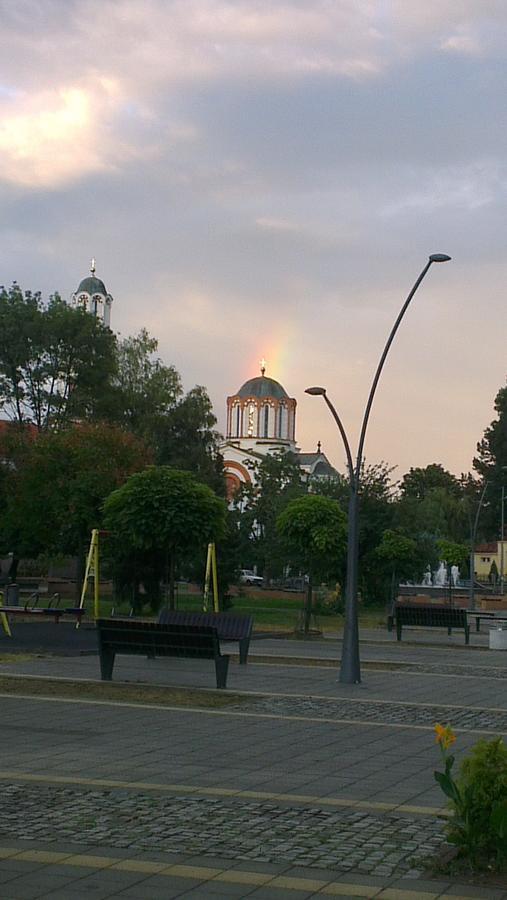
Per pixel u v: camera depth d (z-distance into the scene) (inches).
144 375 2861.7
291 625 1590.8
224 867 297.1
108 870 291.4
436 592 2751.0
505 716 633.6
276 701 679.7
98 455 1743.4
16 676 770.8
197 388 2950.3
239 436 4495.6
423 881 287.0
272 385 4562.0
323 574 1443.2
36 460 1779.0
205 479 2773.1
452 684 827.4
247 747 501.0
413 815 367.2
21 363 2539.4
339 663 979.3
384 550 1843.0
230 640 937.5
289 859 306.3
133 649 754.8
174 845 318.7
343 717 615.2
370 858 308.8
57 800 375.9
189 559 1551.4
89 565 1448.1
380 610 2161.7
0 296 2593.5
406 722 600.7
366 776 436.1
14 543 1941.4
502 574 3671.3
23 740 506.6
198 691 714.2
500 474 3959.2
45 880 280.8
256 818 356.5
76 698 664.4
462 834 300.4
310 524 1357.0
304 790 406.0
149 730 546.3
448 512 3838.6
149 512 1111.6
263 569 2871.6
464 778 307.9
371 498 1971.0
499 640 1267.2
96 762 452.4
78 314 2573.8
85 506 1656.0
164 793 393.1
